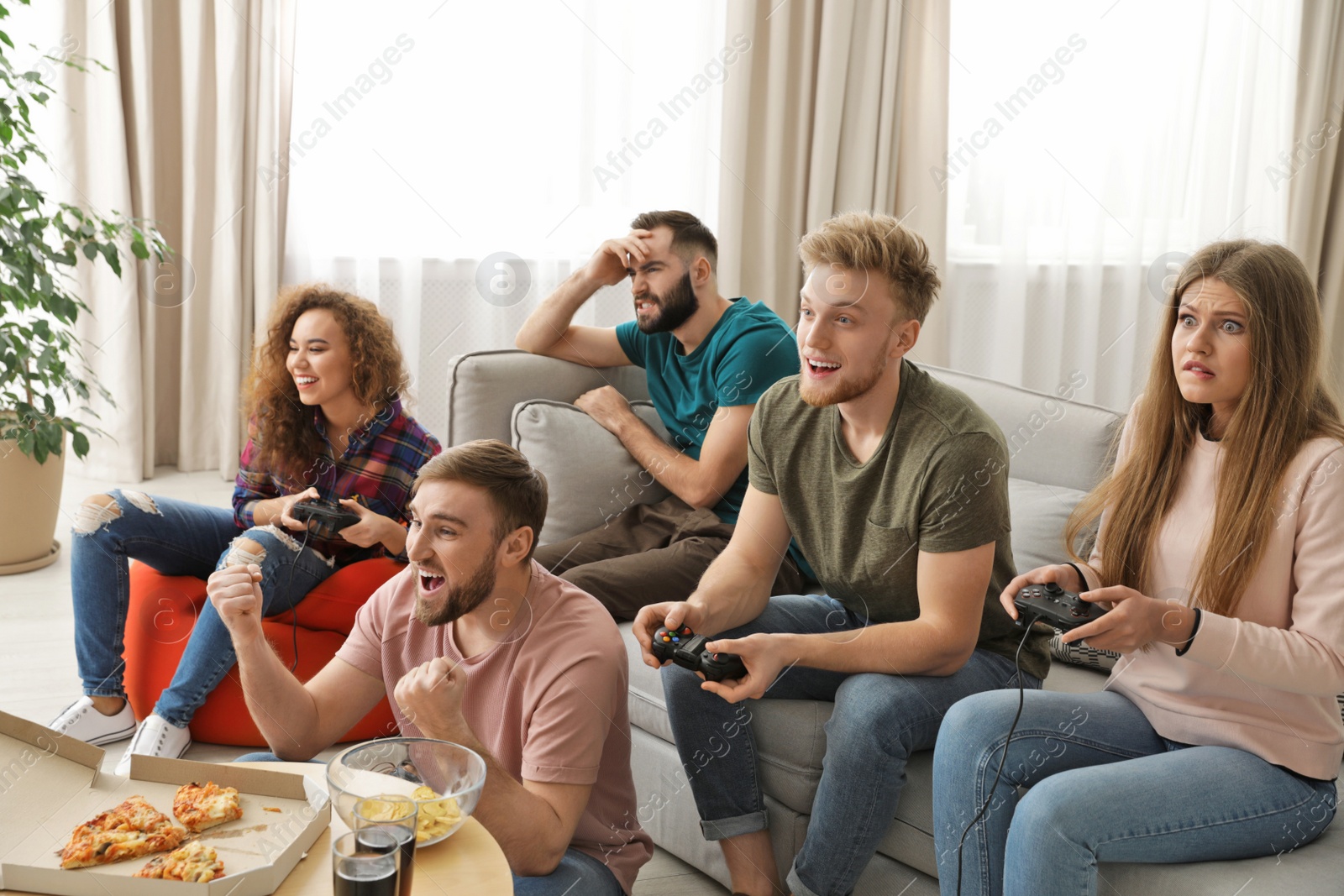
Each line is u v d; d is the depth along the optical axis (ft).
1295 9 13.62
